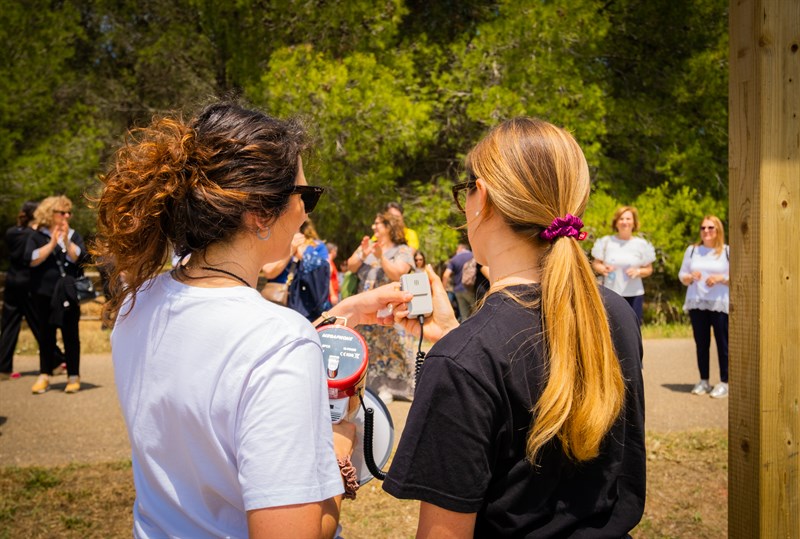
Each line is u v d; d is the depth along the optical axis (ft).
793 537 7.05
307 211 4.88
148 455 4.36
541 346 4.50
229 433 4.05
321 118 44.98
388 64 49.39
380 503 14.82
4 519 13.76
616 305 5.12
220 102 4.82
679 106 55.47
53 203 24.39
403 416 20.11
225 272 4.51
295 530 3.79
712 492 15.10
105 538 13.03
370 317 6.41
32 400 23.76
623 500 4.96
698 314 24.39
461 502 4.24
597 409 4.37
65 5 51.75
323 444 4.03
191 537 4.26
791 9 6.91
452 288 34.24
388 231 21.47
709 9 54.75
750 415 7.08
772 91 6.88
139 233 4.48
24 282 25.23
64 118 52.44
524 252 4.94
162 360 4.28
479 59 48.83
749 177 7.05
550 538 4.54
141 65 55.16
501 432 4.40
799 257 7.02
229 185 4.42
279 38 50.93
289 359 4.03
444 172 56.49
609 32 55.67
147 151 4.47
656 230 49.16
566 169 4.85
